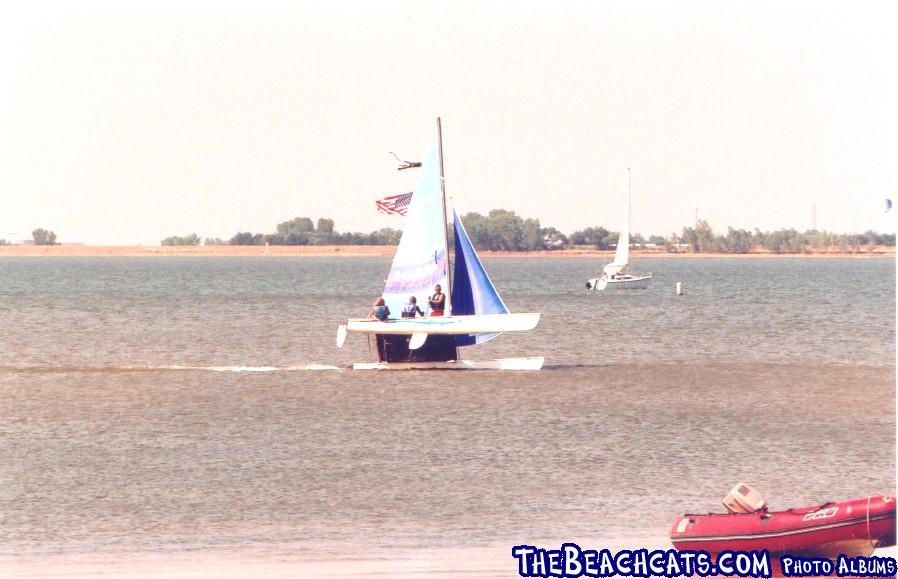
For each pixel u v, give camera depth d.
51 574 88.88
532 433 143.88
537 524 102.56
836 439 140.75
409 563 91.94
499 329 189.88
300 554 94.06
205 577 88.31
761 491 114.06
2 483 116.50
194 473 121.44
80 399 173.50
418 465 125.50
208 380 195.62
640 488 115.31
